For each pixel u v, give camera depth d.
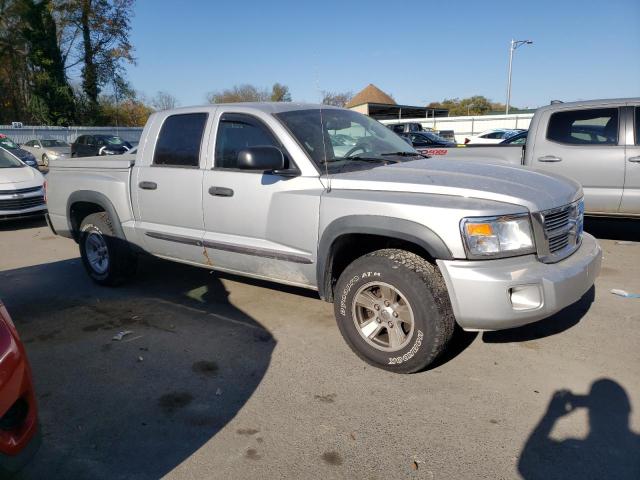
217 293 5.16
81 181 5.34
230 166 4.21
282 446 2.74
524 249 3.09
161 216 4.70
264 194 3.92
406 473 2.51
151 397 3.26
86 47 39.50
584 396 3.10
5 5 36.03
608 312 4.35
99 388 3.39
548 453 2.61
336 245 3.61
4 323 2.28
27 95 40.66
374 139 4.43
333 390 3.27
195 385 3.39
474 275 3.00
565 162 6.52
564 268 3.15
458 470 2.52
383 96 52.91
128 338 4.16
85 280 5.81
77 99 40.84
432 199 3.21
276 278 4.07
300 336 4.10
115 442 2.82
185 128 4.57
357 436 2.80
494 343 3.84
